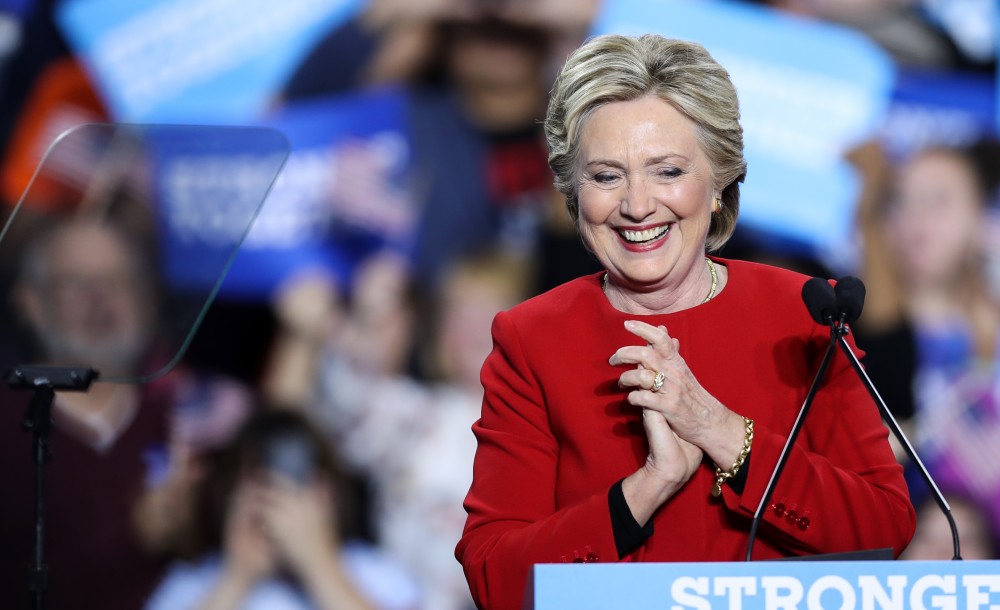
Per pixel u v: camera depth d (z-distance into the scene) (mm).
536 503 5605
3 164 12742
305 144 12992
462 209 12969
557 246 12852
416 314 13023
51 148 6320
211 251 6355
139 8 12961
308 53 12992
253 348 13039
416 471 13078
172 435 12977
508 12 12898
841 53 13086
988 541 13109
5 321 6242
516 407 5742
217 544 13000
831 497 5180
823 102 13094
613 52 5465
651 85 5371
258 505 13031
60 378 6027
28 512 12727
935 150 13102
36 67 12859
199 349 13023
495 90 12914
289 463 13047
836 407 5547
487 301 12953
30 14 12859
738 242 13023
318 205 13000
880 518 5215
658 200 5340
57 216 6316
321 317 13023
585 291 5930
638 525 5113
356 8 12969
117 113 12945
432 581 13109
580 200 5543
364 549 13102
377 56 12977
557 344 5738
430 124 12953
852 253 13094
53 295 6258
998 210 13102
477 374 13031
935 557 13055
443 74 12945
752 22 13047
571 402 5617
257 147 6418
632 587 4129
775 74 13062
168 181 6348
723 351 5613
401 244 12992
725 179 5555
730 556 5371
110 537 12859
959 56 13141
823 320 5262
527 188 12914
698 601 4117
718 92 5398
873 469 5453
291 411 13055
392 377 13062
